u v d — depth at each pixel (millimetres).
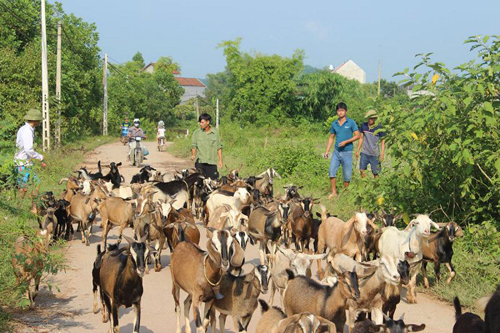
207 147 15547
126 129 49750
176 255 8117
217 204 13359
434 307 9375
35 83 34844
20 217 10453
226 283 7539
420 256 9516
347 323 8484
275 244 11125
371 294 7512
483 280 10203
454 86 11750
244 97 62750
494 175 11328
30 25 39312
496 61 11406
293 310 7406
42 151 27906
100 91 57562
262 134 57500
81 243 13250
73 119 42625
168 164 31141
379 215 11727
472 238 11352
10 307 8672
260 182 17547
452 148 11062
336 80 60469
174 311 8914
